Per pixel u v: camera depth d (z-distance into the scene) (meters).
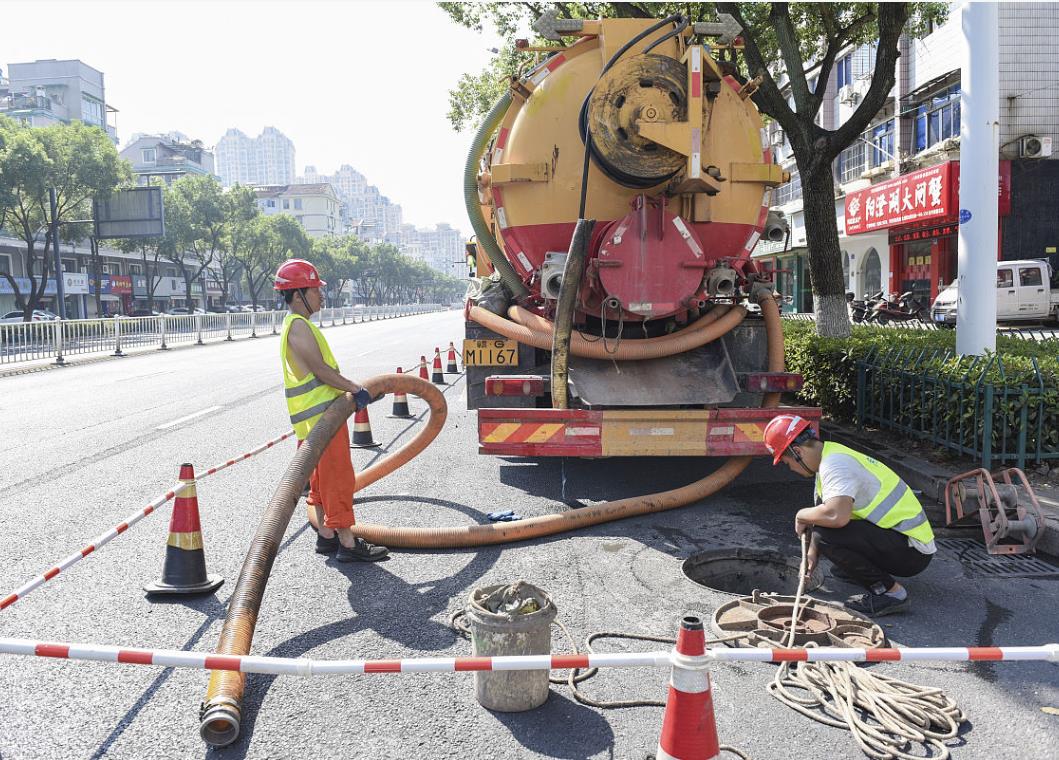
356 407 4.91
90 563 5.02
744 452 5.93
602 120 5.74
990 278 7.52
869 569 4.22
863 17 11.27
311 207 137.88
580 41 6.36
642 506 5.91
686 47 6.08
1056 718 3.15
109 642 3.88
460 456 8.21
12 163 33.78
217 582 4.62
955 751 2.93
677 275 5.94
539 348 6.86
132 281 67.44
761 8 11.96
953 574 4.75
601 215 6.27
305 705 3.28
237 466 7.80
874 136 29.58
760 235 6.62
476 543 5.28
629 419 5.89
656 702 3.29
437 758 2.89
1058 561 4.95
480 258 9.38
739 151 6.39
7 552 5.21
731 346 6.81
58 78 80.25
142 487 6.95
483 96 16.84
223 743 2.97
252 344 28.67
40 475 7.41
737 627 3.91
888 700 3.17
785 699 3.29
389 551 5.22
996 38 7.42
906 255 28.33
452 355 17.12
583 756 2.91
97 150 36.34
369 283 127.44
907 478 6.66
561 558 5.05
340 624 4.08
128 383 15.25
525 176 6.30
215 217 57.16
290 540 5.50
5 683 3.46
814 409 5.93
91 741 3.01
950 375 6.70
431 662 2.76
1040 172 23.47
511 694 3.20
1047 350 8.05
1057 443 6.33
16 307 52.28
